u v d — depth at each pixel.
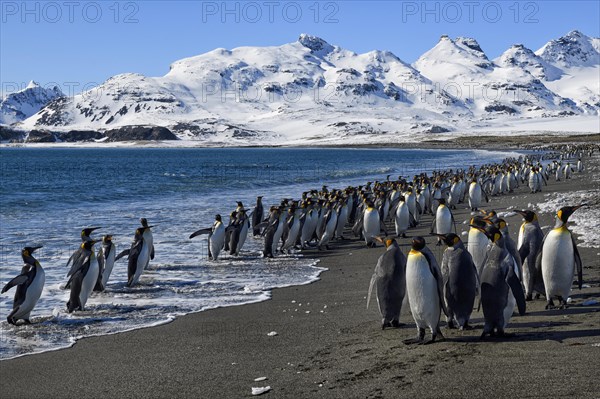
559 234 8.56
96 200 33.06
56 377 7.26
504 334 7.51
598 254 12.59
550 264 8.62
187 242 18.47
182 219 24.03
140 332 9.15
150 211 27.11
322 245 17.67
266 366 7.29
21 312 9.71
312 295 11.44
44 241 18.14
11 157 141.62
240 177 56.94
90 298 11.55
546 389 5.75
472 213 23.92
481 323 8.25
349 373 6.74
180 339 8.70
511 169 38.34
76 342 8.73
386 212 22.50
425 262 7.45
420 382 6.23
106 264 12.22
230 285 12.59
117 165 92.31
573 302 9.04
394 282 8.37
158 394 6.55
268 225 16.73
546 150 122.75
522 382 5.96
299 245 17.92
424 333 7.74
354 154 147.00
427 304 7.45
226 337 8.70
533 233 9.45
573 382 5.84
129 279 12.53
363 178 54.28
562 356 6.58
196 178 55.56
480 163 80.50
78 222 22.95
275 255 16.64
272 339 8.48
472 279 7.80
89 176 59.97
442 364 6.70
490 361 6.64
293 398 6.15
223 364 7.46
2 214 25.67
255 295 11.60
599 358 6.41
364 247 17.69
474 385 6.00
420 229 20.88
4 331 9.35
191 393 6.52
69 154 173.75
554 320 8.09
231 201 32.09
